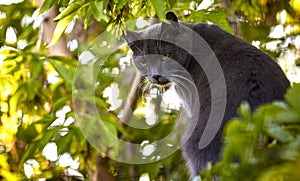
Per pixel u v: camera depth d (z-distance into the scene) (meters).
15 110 6.63
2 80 6.46
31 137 6.88
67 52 6.73
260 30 6.99
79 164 6.96
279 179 2.97
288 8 6.76
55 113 6.32
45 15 6.65
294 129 3.05
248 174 3.10
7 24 7.57
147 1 5.23
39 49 6.70
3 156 6.64
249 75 4.96
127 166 6.96
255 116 3.09
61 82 6.72
